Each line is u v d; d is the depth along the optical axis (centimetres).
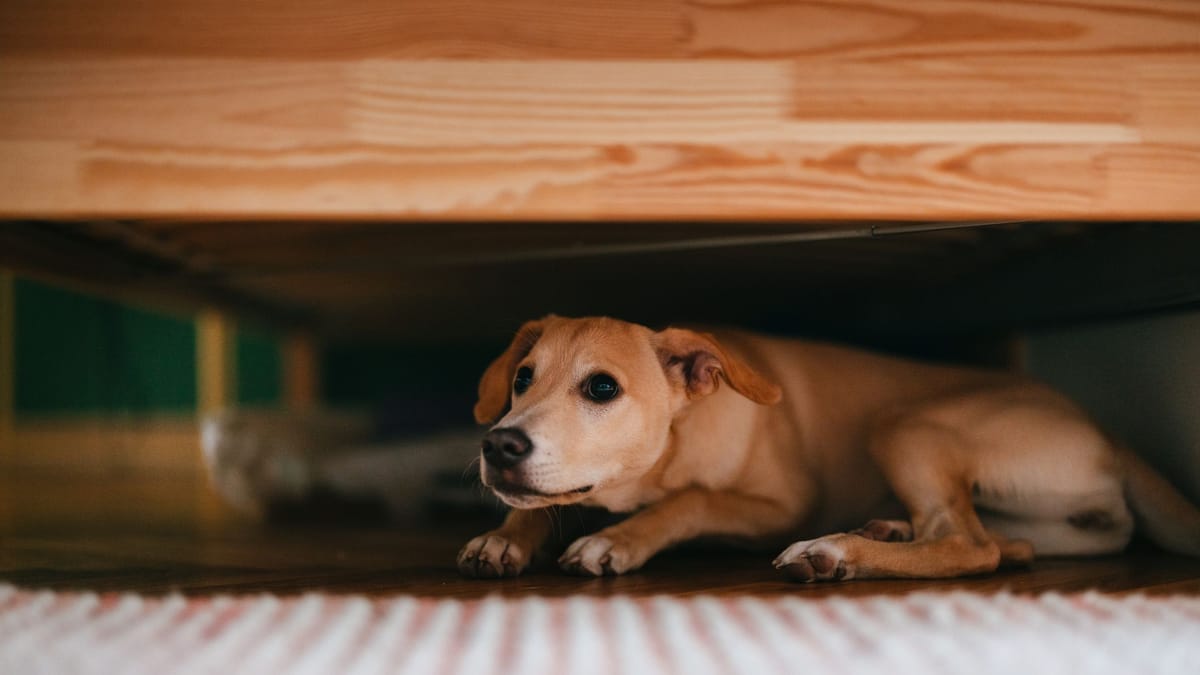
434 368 521
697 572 166
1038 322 250
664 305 370
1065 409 187
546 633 104
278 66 139
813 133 140
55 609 118
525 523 174
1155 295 195
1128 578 156
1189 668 93
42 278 267
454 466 337
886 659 94
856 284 310
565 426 165
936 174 141
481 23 139
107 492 441
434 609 118
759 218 141
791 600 125
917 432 178
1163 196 142
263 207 138
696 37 140
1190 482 203
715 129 140
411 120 139
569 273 287
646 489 189
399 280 305
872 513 204
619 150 139
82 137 138
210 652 96
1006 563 170
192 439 539
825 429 206
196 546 223
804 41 140
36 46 138
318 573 168
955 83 141
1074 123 141
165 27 139
